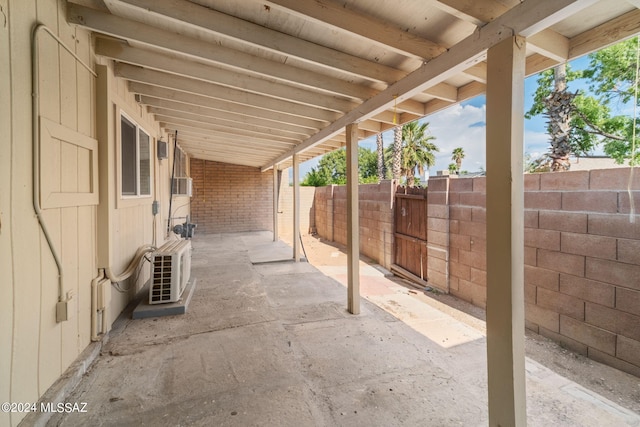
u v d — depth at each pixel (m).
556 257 3.15
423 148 19.27
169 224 5.49
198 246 7.14
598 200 2.79
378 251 7.19
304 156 7.32
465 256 4.56
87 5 2.10
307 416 1.67
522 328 1.46
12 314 1.43
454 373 2.34
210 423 1.60
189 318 2.97
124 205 3.03
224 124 4.56
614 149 9.23
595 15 1.58
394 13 1.78
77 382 1.90
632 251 2.56
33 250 1.59
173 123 4.69
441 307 4.33
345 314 3.22
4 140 1.39
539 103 11.00
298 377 2.04
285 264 5.57
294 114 3.52
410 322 3.61
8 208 1.41
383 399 1.84
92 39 2.35
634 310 2.55
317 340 2.61
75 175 2.06
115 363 2.15
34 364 1.59
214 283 4.15
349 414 1.70
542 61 2.01
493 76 1.53
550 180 3.21
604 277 2.75
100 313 2.38
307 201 12.01
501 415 1.49
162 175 4.99
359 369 2.17
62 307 1.81
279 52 2.07
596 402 1.97
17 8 1.48
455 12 1.52
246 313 3.13
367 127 3.90
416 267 5.85
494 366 1.52
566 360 2.84
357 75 2.35
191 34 2.26
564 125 6.15
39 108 1.64
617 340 2.66
